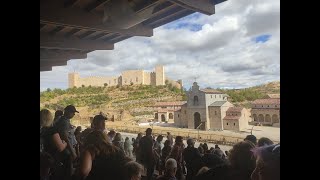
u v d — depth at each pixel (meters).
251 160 3.11
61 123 3.77
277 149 3.00
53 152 3.71
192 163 3.33
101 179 3.62
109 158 3.64
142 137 3.58
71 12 3.51
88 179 3.64
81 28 3.55
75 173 3.67
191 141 3.37
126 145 3.63
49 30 3.79
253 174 3.10
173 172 3.39
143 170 3.53
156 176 3.47
